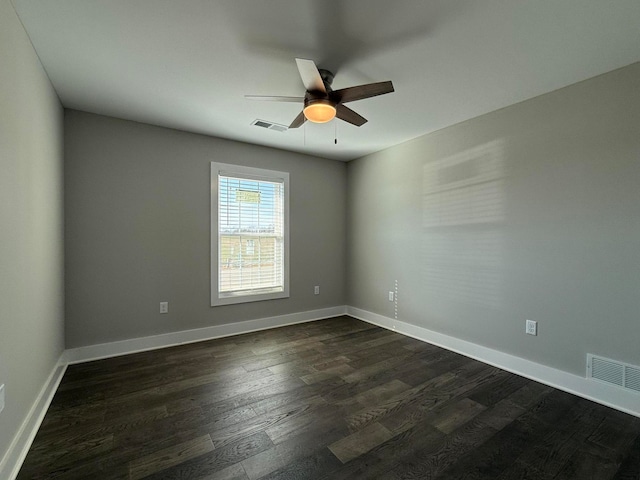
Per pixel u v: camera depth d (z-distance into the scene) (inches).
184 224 133.6
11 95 60.6
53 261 93.5
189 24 68.0
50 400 85.0
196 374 102.7
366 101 105.0
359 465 61.8
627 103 82.1
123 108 110.6
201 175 137.6
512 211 107.0
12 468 57.9
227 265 146.3
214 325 141.6
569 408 83.4
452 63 82.7
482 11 63.7
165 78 90.9
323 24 68.1
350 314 184.4
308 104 80.4
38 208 78.2
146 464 61.5
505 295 109.1
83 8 62.7
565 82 91.7
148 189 125.6
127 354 120.0
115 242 119.0
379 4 62.1
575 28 68.3
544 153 98.7
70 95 100.7
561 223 94.8
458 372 105.6
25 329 67.5
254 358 117.0
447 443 68.7
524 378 101.4
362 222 175.6
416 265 143.6
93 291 114.9
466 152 121.7
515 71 86.2
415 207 144.2
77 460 62.6
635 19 65.2
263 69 86.3
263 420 76.8
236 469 60.4
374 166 167.2
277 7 63.0
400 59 80.9
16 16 63.3
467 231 121.6
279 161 160.7
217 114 116.2
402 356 119.9
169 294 130.3
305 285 171.0
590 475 59.9
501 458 64.2
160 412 80.0
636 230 80.9
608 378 85.4
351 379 99.8
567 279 93.6
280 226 162.7
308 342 135.6
